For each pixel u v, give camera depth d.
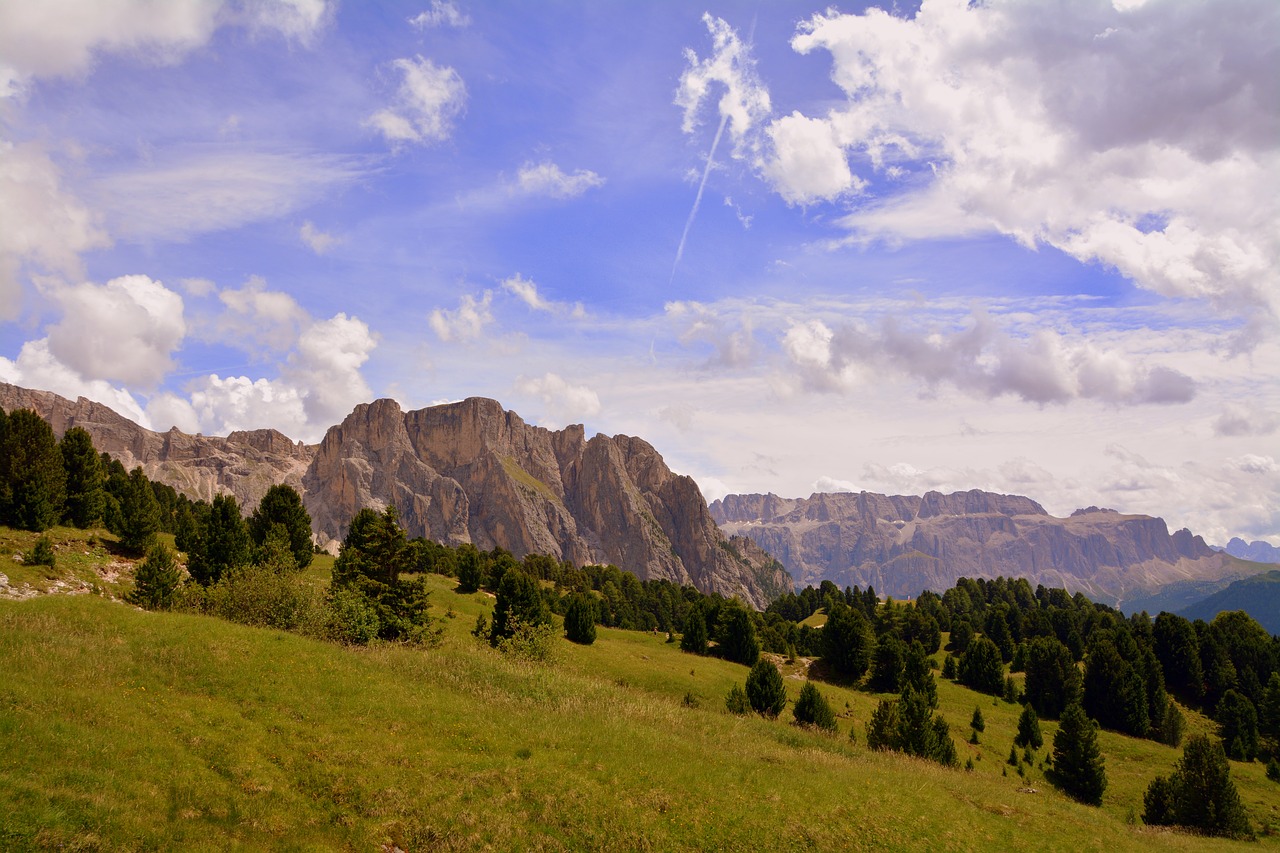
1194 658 124.62
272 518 94.06
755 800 28.58
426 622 62.41
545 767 27.81
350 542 94.62
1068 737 75.75
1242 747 98.94
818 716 67.69
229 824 20.84
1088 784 73.00
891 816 30.34
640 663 93.56
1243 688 119.31
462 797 24.80
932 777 40.59
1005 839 31.61
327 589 55.09
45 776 19.88
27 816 17.91
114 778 21.02
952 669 130.38
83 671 27.88
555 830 23.97
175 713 26.47
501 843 22.75
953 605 195.38
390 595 60.31
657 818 25.64
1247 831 57.38
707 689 85.25
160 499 142.25
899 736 59.22
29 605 34.91
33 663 27.36
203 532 75.12
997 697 117.56
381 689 33.25
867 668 119.88
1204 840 49.50
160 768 22.44
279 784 23.64
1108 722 107.44
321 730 27.83
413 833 22.66
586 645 99.50
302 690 30.97
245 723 27.12
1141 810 72.88
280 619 46.97
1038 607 199.38
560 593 164.62
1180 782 60.97
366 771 25.30
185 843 19.23
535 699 37.97
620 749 31.39
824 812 28.89
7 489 68.62
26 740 21.31
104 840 18.19
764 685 72.62
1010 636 152.75
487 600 120.25
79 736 22.52
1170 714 104.69
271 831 21.09
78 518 78.19
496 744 29.50
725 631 118.44
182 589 56.00
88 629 33.06
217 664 31.53
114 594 62.94
